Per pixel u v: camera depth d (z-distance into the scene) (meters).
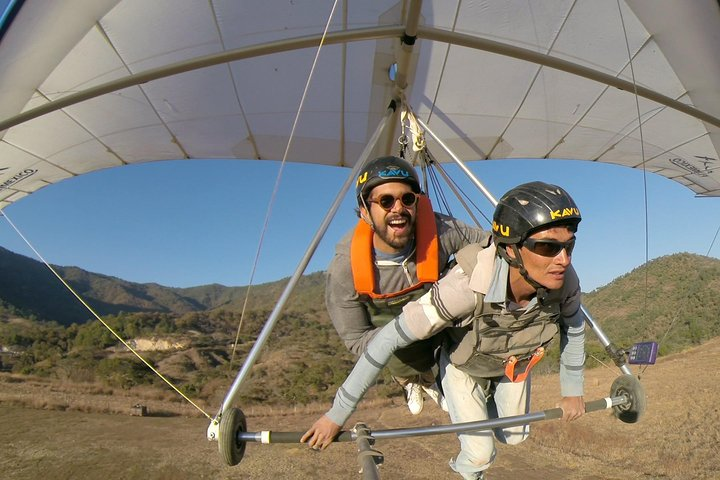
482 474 3.28
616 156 8.95
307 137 8.84
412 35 5.14
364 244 3.09
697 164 8.32
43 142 7.30
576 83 7.26
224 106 7.79
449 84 7.59
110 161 8.49
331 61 7.04
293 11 5.94
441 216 3.43
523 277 2.48
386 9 5.95
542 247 2.36
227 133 8.54
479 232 3.43
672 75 6.23
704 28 5.16
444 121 8.41
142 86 6.89
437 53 6.98
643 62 6.28
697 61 5.73
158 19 5.43
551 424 13.77
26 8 4.34
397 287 3.17
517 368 2.91
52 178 8.36
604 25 5.96
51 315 168.00
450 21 6.30
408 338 2.62
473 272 2.57
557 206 2.32
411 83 7.43
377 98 7.76
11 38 4.56
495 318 2.63
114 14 5.16
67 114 6.93
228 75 7.12
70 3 4.57
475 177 5.18
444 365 3.29
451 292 2.59
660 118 7.45
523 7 6.02
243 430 2.87
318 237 4.25
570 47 6.49
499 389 3.32
